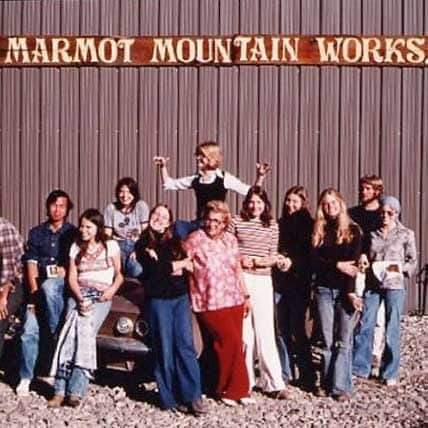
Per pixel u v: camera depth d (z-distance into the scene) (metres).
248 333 10.16
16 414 9.61
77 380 9.85
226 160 14.90
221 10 14.82
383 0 14.72
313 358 10.98
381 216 10.77
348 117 14.84
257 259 10.12
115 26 14.94
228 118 14.88
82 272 9.99
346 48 14.73
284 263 10.27
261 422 9.41
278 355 10.27
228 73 14.86
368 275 10.77
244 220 10.20
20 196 15.19
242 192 10.84
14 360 11.55
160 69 14.92
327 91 14.81
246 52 14.77
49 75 15.09
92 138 15.06
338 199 10.12
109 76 15.00
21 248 10.43
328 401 10.15
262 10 14.77
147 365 10.16
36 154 15.16
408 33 14.73
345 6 14.73
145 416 9.56
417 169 14.84
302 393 10.41
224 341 9.84
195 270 9.84
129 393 10.33
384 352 10.78
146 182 14.95
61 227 10.55
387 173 14.84
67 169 15.11
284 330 10.45
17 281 10.44
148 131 14.96
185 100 14.91
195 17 14.86
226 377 9.93
